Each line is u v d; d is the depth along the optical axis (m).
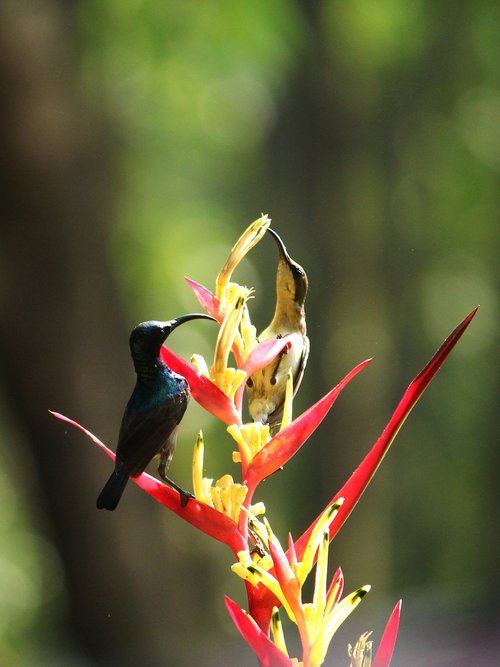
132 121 16.12
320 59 18.88
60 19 11.76
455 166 20.05
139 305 16.36
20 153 11.05
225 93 16.50
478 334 21.00
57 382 11.35
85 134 11.98
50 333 11.30
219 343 3.06
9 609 17.70
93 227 11.78
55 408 11.45
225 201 19.41
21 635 17.61
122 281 14.76
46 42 11.31
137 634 12.27
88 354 11.53
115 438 11.74
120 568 12.17
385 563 19.44
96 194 11.94
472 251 20.61
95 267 11.63
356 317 19.75
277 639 2.76
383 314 19.97
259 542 3.03
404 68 19.70
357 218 19.84
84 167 11.81
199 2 13.98
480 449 21.27
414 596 14.38
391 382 20.69
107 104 13.72
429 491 21.16
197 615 13.16
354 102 19.50
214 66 14.34
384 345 19.86
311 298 19.64
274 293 19.00
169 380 3.06
